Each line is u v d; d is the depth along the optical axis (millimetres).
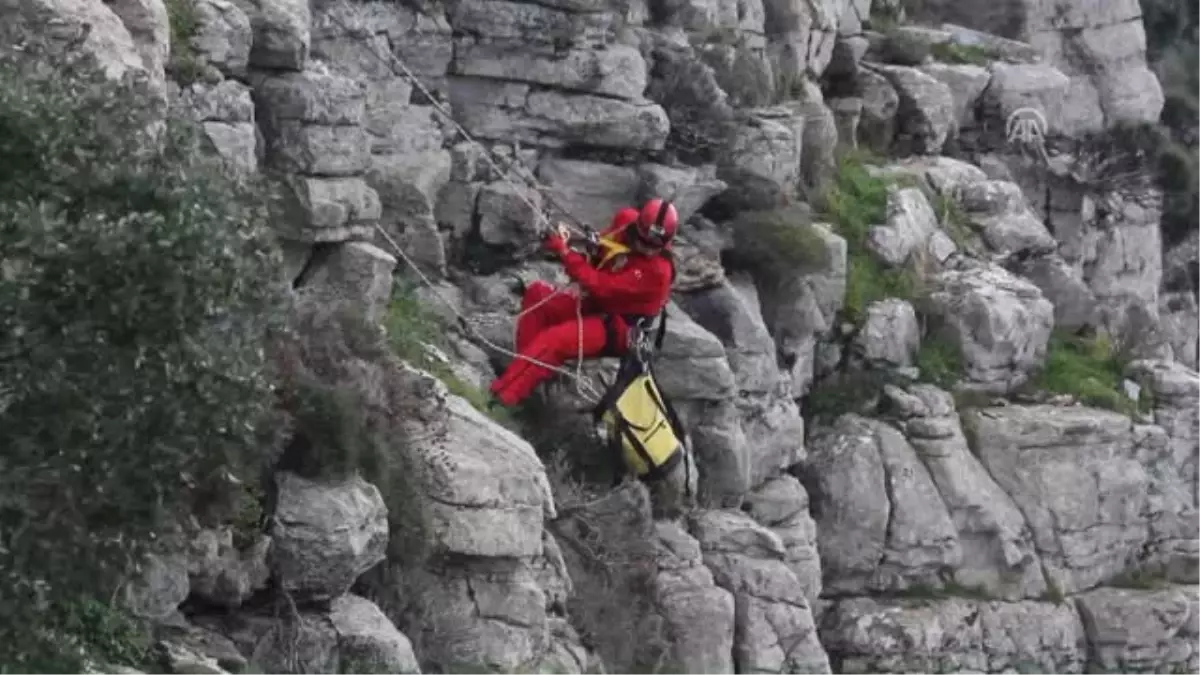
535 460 36875
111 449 23203
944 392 53844
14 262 22672
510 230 44031
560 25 45062
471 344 41750
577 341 37219
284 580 32250
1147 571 55906
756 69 50875
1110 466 54656
